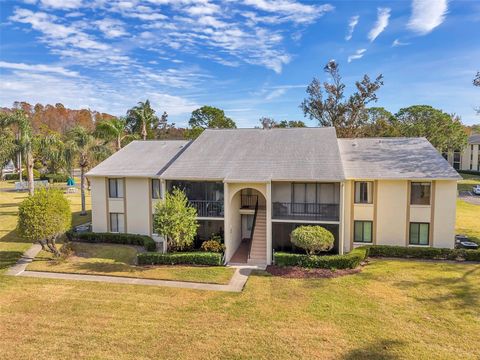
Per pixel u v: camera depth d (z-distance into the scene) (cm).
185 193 2659
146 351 1305
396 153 2695
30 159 3772
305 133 2922
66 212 2427
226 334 1420
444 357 1241
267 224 2350
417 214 2431
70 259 2450
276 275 2086
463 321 1485
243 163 2547
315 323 1498
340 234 2306
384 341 1350
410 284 1884
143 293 1862
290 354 1275
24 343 1370
